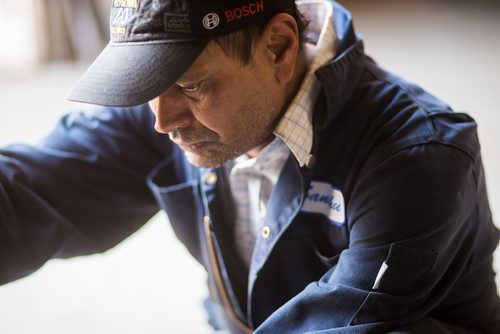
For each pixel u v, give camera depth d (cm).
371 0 582
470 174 79
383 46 438
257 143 81
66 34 404
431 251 75
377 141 80
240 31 70
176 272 196
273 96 78
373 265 75
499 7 532
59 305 178
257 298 92
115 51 70
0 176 91
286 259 88
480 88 343
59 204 96
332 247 86
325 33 85
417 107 82
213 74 69
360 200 79
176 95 71
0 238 90
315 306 77
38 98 341
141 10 68
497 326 96
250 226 94
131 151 101
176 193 97
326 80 79
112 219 104
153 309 177
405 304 76
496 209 211
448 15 520
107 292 185
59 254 100
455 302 89
